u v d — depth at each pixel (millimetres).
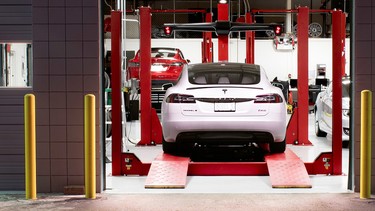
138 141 11508
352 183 6180
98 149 6062
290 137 10672
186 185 6586
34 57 6031
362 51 6047
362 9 6027
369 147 5664
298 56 10555
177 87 7672
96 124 6055
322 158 7293
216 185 6582
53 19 6008
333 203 5508
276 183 6418
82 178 6070
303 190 6254
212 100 7312
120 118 7309
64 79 6027
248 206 5398
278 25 9984
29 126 5539
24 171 6164
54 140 6047
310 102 20766
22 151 6156
